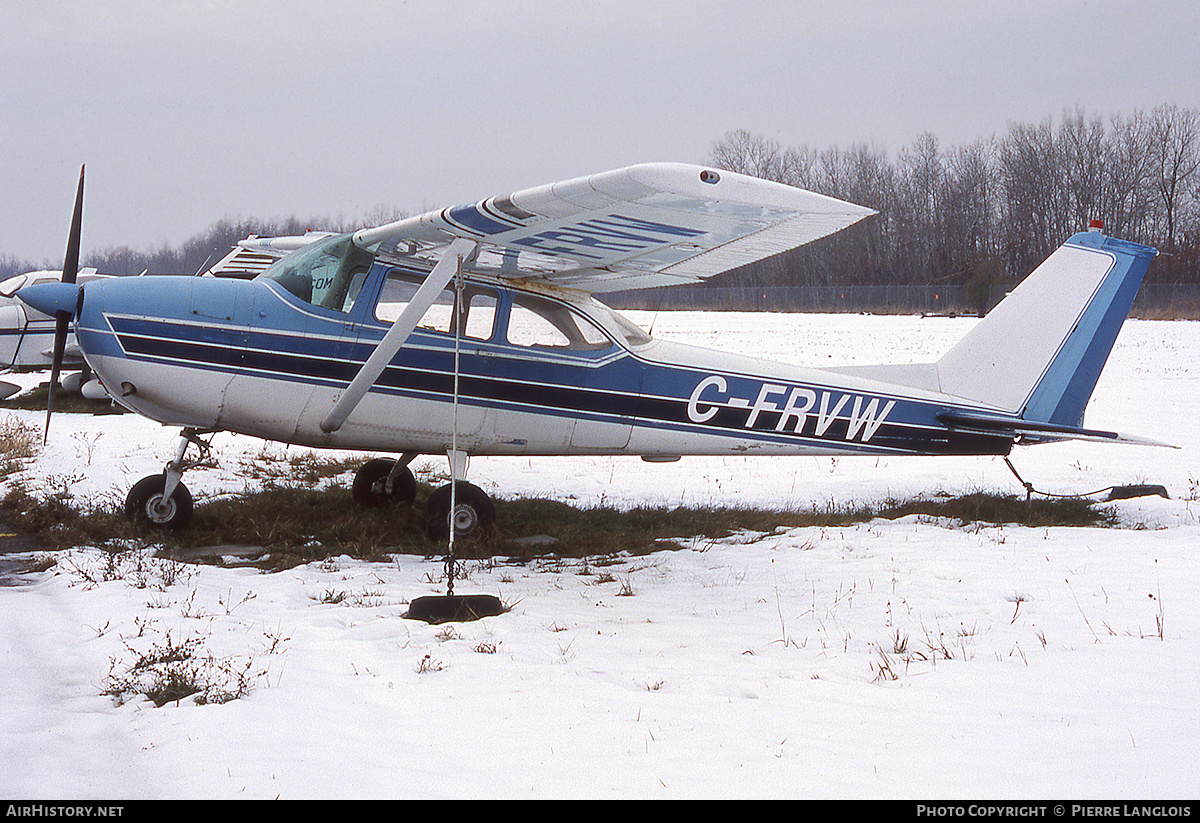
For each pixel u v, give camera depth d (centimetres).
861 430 838
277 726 343
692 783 294
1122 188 5831
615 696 380
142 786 293
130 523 689
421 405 722
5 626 459
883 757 313
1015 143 6100
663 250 641
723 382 800
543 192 536
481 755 319
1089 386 879
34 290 654
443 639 465
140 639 445
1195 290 4900
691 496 992
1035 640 459
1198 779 287
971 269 5578
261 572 605
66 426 1329
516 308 746
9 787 290
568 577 623
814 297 5394
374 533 727
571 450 775
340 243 711
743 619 512
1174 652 430
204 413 678
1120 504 909
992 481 1080
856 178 6309
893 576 610
